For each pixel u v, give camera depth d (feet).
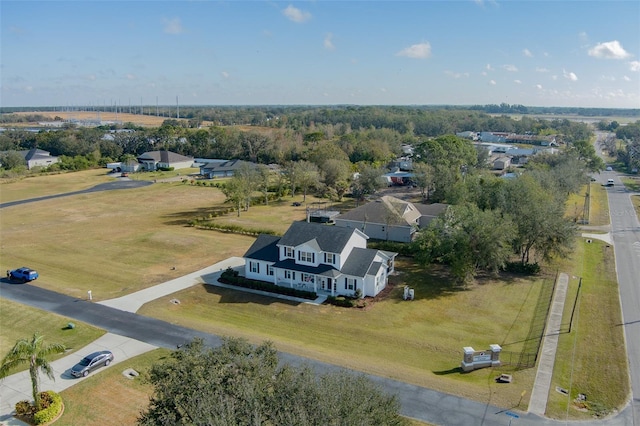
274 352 80.38
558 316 137.28
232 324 135.33
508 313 140.67
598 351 115.34
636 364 109.40
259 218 270.05
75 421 89.15
